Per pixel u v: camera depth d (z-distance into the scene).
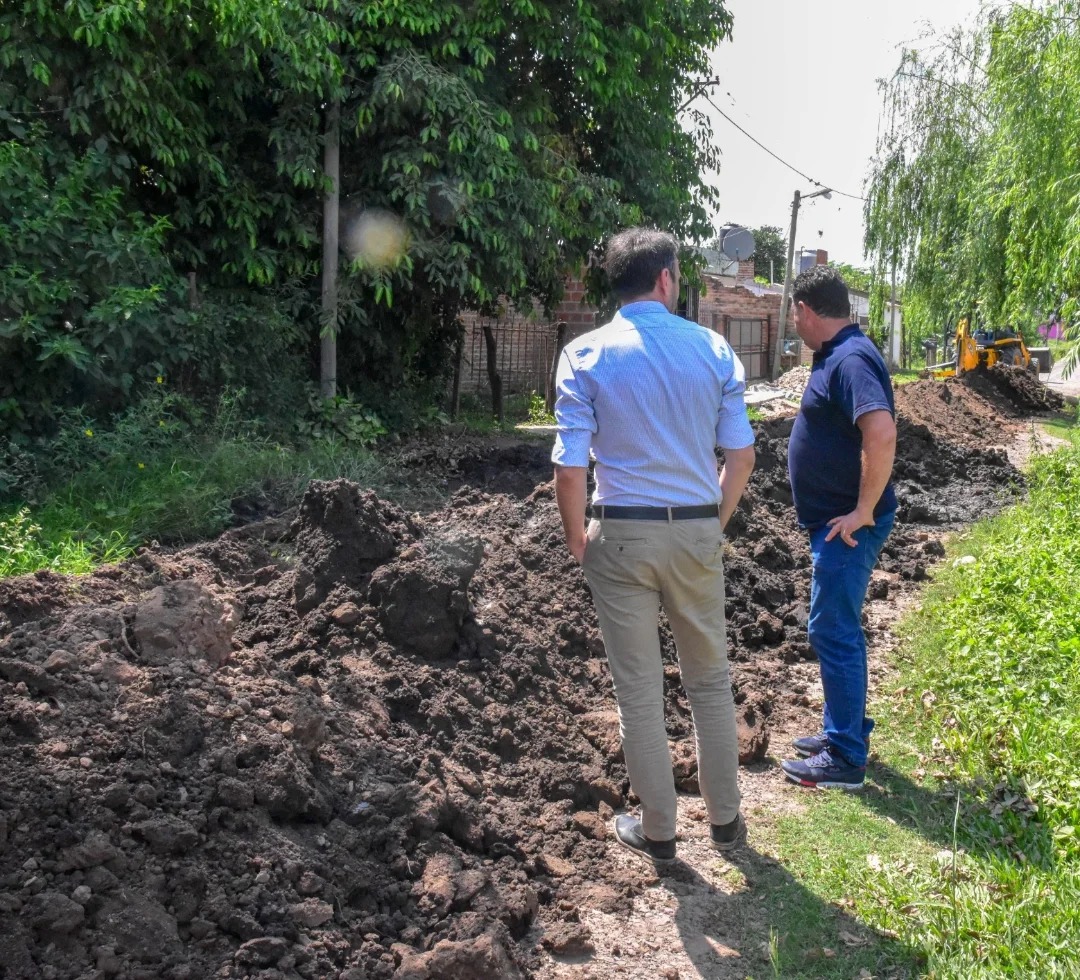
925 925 3.30
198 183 10.20
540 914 3.38
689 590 3.52
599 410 3.46
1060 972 3.02
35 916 2.62
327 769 3.47
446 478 9.66
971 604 6.56
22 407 7.78
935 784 4.45
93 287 8.27
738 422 3.60
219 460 8.05
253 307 10.19
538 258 12.34
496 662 4.58
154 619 3.62
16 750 2.96
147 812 2.94
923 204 22.27
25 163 8.09
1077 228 11.23
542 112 12.47
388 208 11.36
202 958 2.72
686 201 14.56
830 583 4.33
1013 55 14.65
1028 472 12.08
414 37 11.48
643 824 3.70
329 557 4.71
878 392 4.08
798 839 3.96
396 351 12.62
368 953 2.90
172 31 9.34
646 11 12.88
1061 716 4.85
